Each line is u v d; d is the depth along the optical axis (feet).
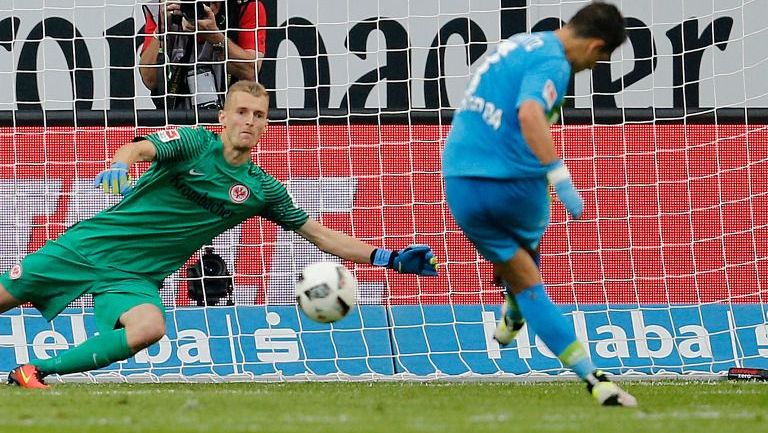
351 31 120.67
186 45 113.29
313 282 79.41
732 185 110.52
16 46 120.37
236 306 107.55
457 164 69.87
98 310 86.07
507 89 68.13
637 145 111.04
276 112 111.04
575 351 70.69
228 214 87.20
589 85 120.57
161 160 83.46
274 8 120.98
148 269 87.35
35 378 86.17
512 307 78.79
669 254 110.01
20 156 109.91
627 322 108.58
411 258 86.99
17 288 86.84
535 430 57.62
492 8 120.57
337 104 120.67
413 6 120.67
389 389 88.99
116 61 122.01
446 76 117.19
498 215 69.41
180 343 106.42
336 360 106.42
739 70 115.14
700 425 60.54
